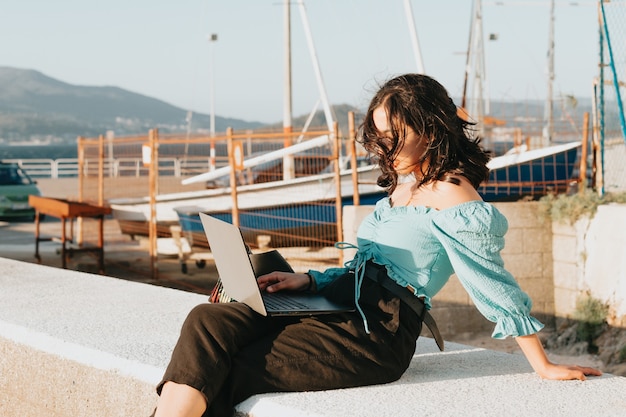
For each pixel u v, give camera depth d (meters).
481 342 8.54
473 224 2.78
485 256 2.81
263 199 13.24
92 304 4.45
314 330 2.82
